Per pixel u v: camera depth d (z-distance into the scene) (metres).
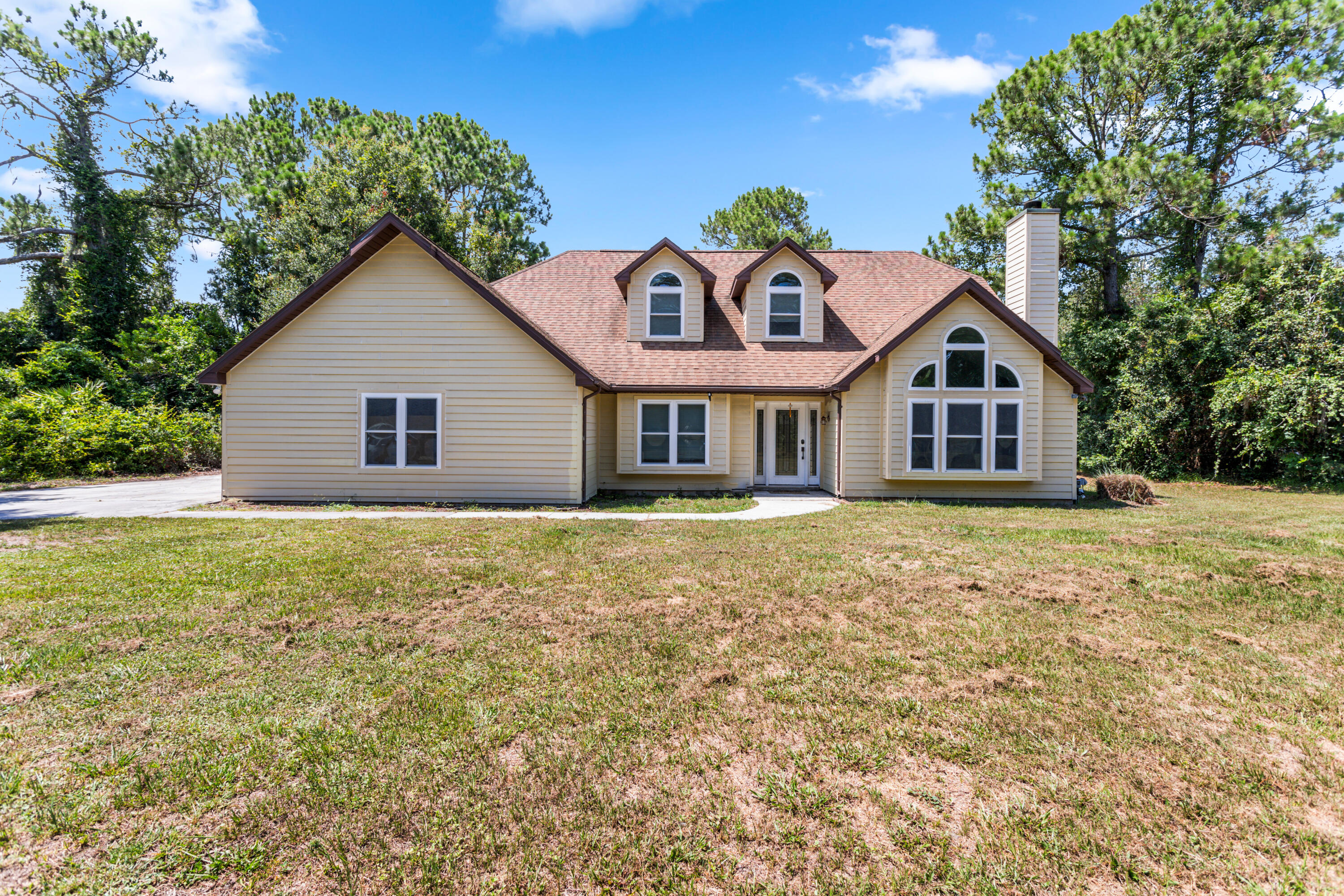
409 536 8.66
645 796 2.84
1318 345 15.92
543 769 3.02
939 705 3.68
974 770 3.05
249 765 3.04
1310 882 2.32
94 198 25.23
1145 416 18.50
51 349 22.20
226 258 30.47
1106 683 4.00
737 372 14.70
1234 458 17.80
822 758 3.14
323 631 4.86
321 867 2.40
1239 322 17.70
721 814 2.71
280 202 27.27
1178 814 2.72
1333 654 4.48
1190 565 7.00
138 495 13.59
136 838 2.56
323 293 12.46
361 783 2.91
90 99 25.97
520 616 5.22
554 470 12.62
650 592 5.95
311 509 11.70
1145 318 19.44
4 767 3.02
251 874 2.36
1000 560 7.32
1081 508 12.23
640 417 14.64
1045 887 2.31
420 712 3.57
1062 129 23.14
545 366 12.58
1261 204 20.66
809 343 15.57
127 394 22.47
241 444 12.53
